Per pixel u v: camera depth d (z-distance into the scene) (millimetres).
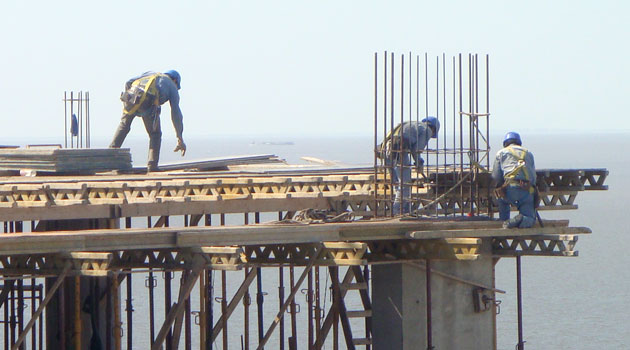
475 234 61562
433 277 64438
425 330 64375
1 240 48562
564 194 69625
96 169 84750
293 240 56969
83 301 74688
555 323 140375
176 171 88438
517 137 64125
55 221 75125
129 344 75750
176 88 87812
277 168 92188
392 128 64625
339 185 67750
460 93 64500
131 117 86938
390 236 60750
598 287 167750
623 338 130750
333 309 66750
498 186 63406
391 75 64188
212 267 53750
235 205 68938
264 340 57969
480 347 65875
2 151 85375
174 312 54375
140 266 55531
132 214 66250
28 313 116250
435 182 66750
